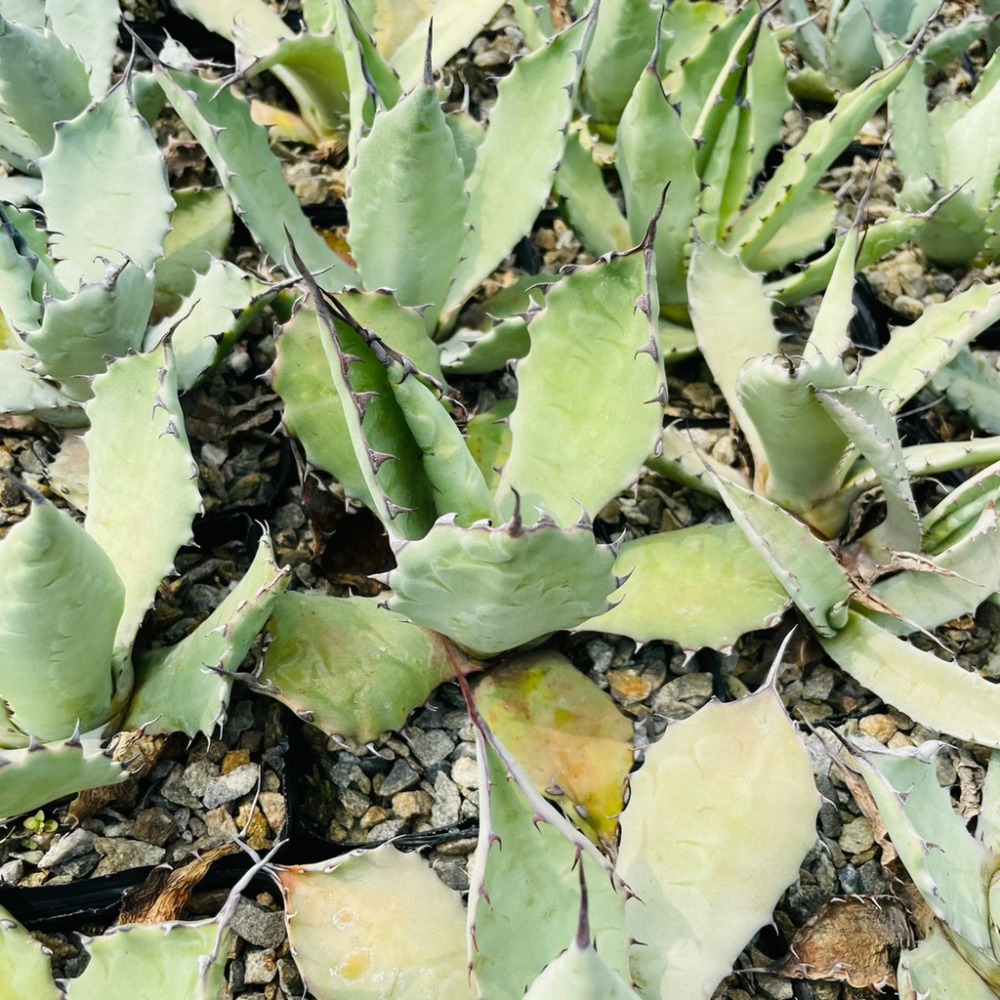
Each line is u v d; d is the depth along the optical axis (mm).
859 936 344
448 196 399
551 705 366
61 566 287
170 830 353
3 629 298
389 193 393
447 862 358
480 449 426
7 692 319
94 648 317
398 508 310
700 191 460
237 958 334
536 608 314
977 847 334
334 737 345
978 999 314
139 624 348
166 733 343
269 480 442
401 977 297
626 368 369
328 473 408
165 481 351
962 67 661
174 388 352
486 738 268
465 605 313
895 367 436
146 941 287
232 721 376
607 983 232
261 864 283
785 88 539
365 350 304
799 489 413
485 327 474
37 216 492
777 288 481
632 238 475
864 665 388
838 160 599
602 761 356
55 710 328
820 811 380
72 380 398
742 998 340
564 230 550
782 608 383
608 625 380
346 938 300
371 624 367
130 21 595
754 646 415
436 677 368
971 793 388
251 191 426
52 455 433
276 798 362
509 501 373
